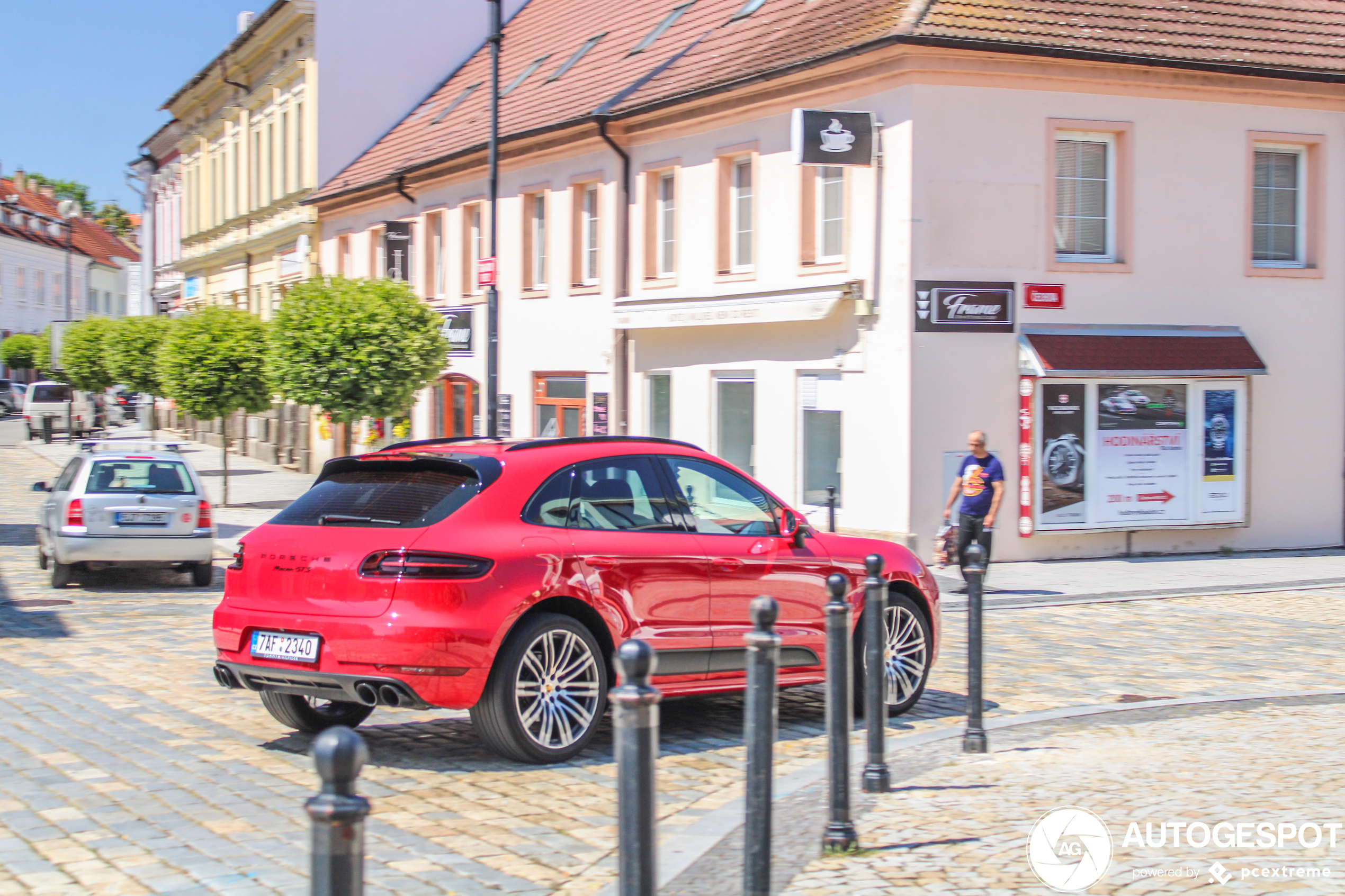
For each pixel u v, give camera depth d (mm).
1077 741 7531
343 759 2639
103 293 98125
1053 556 17828
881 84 17250
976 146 17125
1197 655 11023
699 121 20703
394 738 7520
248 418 39906
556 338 24875
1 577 15906
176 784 6422
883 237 17266
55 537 14758
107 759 6953
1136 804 5984
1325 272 19109
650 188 22328
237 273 43438
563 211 24547
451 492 6895
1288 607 14070
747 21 22281
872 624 6355
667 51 23859
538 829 5715
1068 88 17562
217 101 45562
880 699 6324
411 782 6535
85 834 5551
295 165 36812
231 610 7027
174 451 15477
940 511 17062
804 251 18812
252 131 41219
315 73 34875
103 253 98188
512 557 6734
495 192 20500
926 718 8352
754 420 19875
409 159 30703
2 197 86688
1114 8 18281
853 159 17047
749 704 4434
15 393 71938
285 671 6742
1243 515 18609
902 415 16969
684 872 5020
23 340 75438
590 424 23828
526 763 6871
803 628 7930
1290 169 19141
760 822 4398
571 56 28203
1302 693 9328
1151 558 18125
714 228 20594
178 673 9664
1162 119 18078
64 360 43594
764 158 19547
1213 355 18141
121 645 11023
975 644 7254
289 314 20859
